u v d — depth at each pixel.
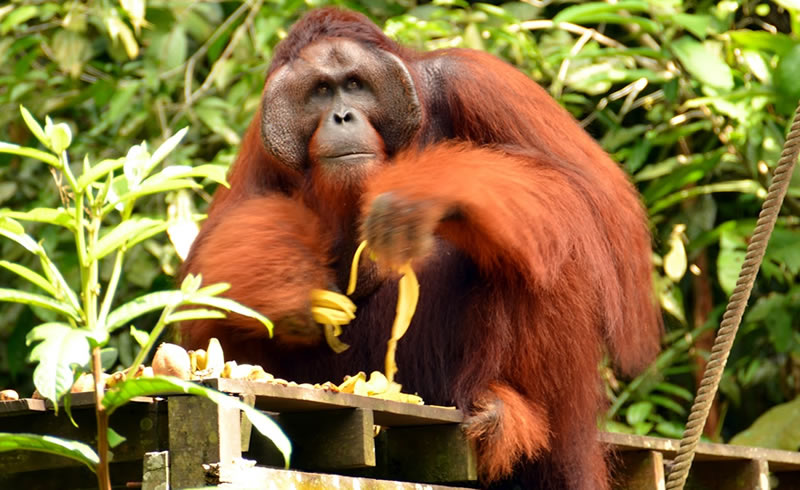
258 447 6.13
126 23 12.97
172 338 8.32
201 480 4.57
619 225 6.86
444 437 6.06
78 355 4.19
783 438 11.16
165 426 4.95
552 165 6.71
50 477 5.42
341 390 5.87
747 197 12.20
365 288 6.98
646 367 7.64
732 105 11.08
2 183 12.88
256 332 6.52
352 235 6.82
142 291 12.50
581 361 6.44
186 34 13.84
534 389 6.46
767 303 11.77
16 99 12.85
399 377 7.02
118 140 12.79
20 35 13.59
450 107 7.09
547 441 6.50
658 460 7.42
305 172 6.96
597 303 6.50
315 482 4.94
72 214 4.75
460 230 6.03
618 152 13.14
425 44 11.79
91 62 13.28
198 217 6.04
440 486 5.77
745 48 11.75
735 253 11.36
